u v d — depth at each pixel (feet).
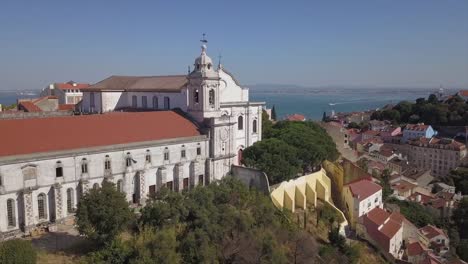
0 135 230.48
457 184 556.51
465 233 430.61
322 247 271.90
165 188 247.91
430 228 378.53
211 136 319.47
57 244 213.66
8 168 219.61
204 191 249.75
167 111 327.06
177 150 296.71
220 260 211.61
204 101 323.57
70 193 245.04
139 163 274.77
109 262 189.16
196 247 203.41
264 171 309.01
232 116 333.83
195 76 324.60
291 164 322.34
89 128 267.39
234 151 339.77
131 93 399.85
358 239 321.73
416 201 461.37
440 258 335.67
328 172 379.14
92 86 438.81
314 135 395.14
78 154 244.42
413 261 318.86
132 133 280.92
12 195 222.48
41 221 234.79
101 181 256.73
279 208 291.38
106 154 257.75
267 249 224.53
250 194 279.28
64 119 265.34
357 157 541.75
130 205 271.28
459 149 615.16
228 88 366.43
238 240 221.66
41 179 232.12
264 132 431.43
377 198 363.97
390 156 607.78
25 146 231.50
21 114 395.96
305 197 319.27
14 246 170.81
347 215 343.46
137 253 191.01
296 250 249.14
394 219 344.69
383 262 298.56
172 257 191.83
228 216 230.07
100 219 199.93
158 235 198.59
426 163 651.25
